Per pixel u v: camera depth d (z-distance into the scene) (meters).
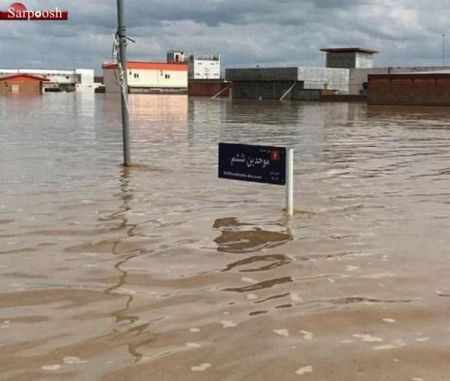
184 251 6.42
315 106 66.75
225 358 3.86
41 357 3.90
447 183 11.24
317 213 8.38
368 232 7.26
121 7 12.61
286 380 3.56
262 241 6.83
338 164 14.22
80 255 6.28
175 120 34.59
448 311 4.68
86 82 161.75
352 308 4.74
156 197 9.62
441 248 6.51
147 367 3.75
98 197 9.59
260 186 10.71
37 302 4.91
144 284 5.36
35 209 8.63
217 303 4.88
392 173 12.62
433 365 3.75
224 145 8.54
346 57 109.69
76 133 23.70
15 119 33.97
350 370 3.68
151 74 129.25
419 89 69.00
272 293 5.10
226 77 104.88
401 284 5.32
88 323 4.46
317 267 5.83
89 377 3.62
